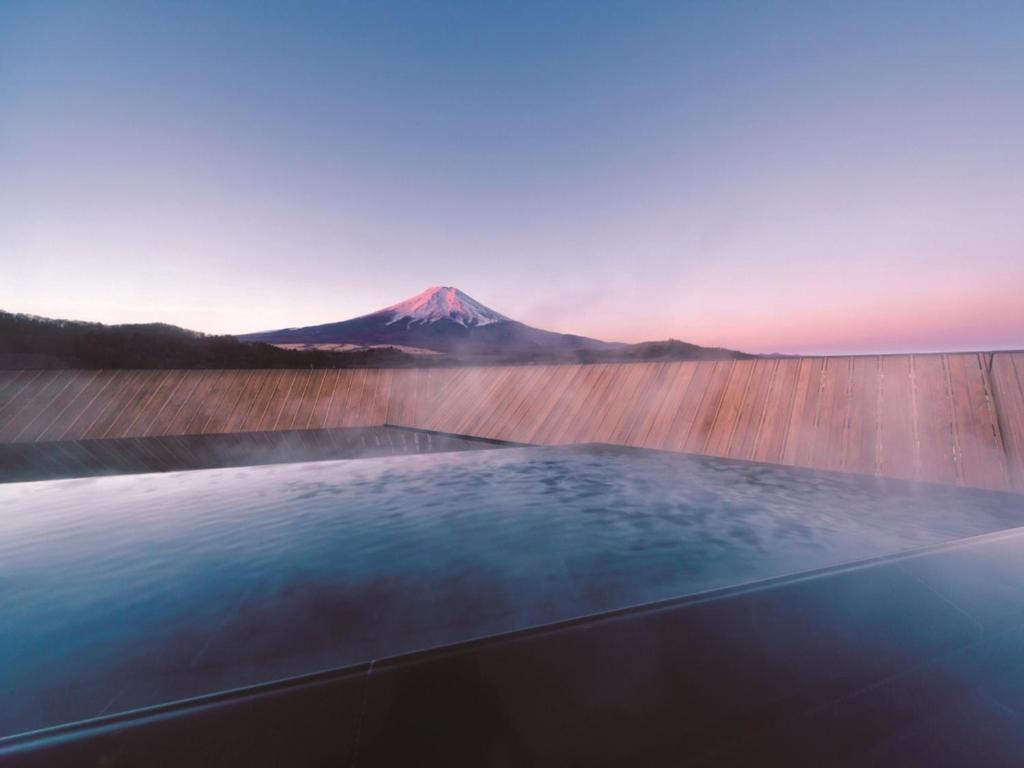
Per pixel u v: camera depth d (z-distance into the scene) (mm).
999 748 903
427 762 780
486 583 2623
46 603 2422
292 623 2197
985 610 1307
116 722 842
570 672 1006
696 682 998
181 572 2822
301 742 810
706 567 2840
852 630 1194
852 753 864
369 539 3379
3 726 1564
